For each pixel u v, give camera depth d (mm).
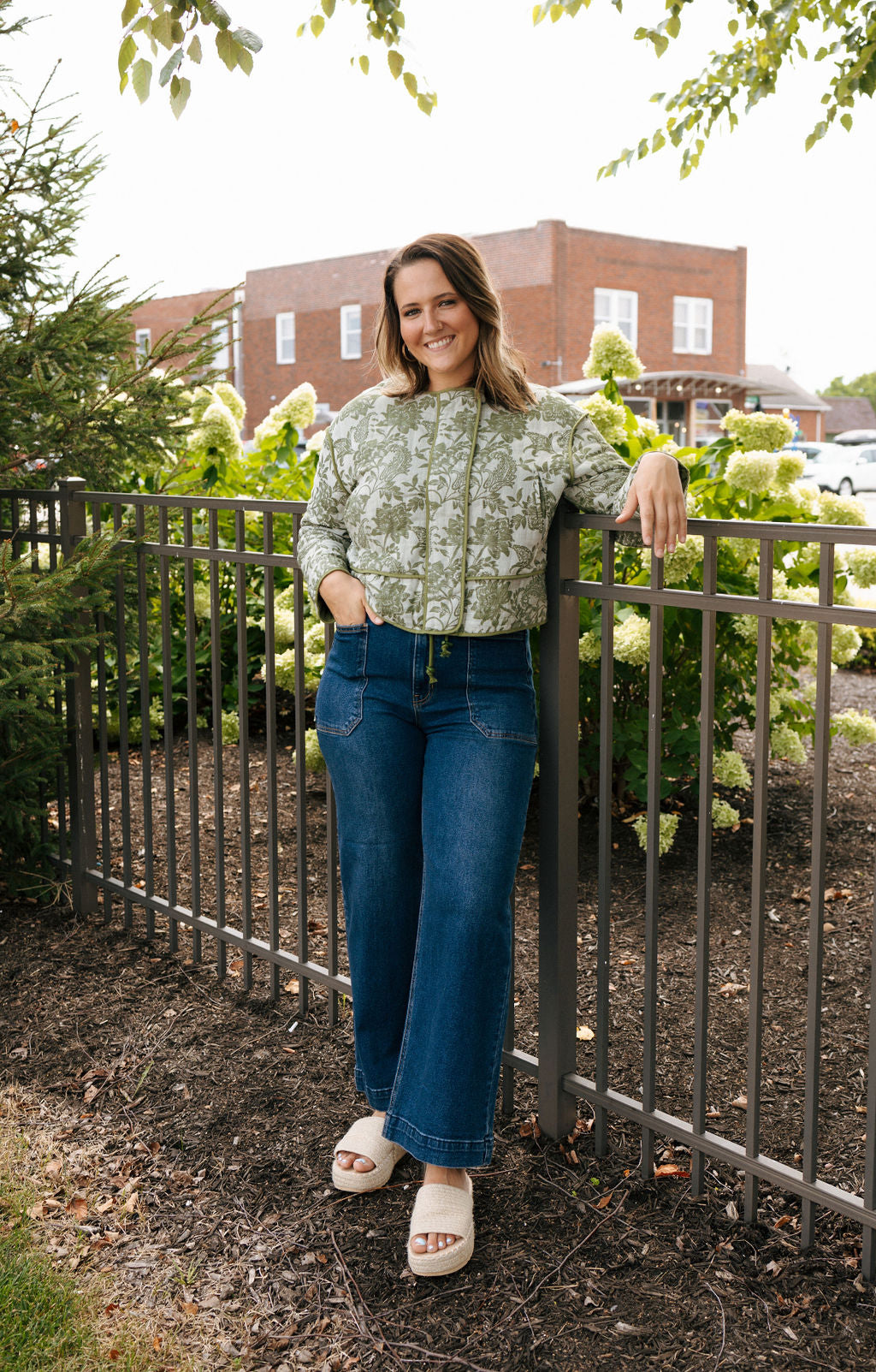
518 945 3211
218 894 3031
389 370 2064
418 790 2045
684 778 4266
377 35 3273
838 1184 2100
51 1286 1896
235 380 33281
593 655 3695
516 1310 1848
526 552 1942
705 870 1968
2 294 3500
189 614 2967
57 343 3393
